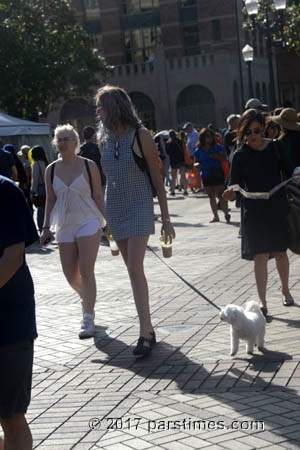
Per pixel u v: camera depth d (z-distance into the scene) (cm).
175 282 861
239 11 4953
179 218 1617
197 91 4759
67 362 564
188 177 2311
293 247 657
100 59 4122
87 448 389
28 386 336
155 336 582
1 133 2377
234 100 4747
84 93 4059
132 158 588
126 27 5159
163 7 5047
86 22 5197
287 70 5850
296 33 3347
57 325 693
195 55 4694
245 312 547
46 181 677
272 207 646
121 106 590
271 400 437
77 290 690
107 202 602
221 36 4962
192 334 615
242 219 660
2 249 324
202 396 456
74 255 668
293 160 727
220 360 531
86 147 1348
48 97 4009
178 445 380
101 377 518
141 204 590
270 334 590
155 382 495
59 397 480
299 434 381
